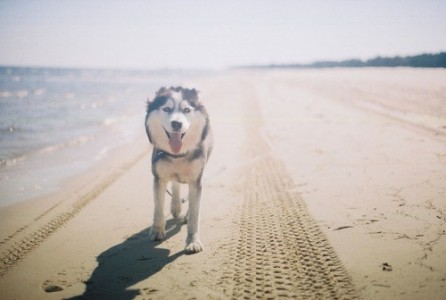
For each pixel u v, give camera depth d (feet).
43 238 14.93
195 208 14.02
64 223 16.49
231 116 49.16
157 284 11.27
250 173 23.49
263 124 42.22
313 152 27.66
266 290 10.66
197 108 13.79
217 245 13.80
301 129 37.86
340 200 17.42
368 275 10.90
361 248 12.64
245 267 12.05
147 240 14.61
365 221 14.84
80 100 89.86
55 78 277.85
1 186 22.26
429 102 56.44
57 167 26.96
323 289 10.49
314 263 12.00
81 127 46.75
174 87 14.08
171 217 17.11
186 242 13.82
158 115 13.34
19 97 94.94
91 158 29.99
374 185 19.11
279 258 12.51
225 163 26.30
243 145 32.14
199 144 13.74
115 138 39.60
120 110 68.49
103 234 15.25
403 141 29.58
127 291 10.93
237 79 172.86
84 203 19.15
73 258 13.16
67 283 11.50
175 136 13.05
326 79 144.87
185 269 12.14
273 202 17.99
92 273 12.07
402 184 18.95
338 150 27.66
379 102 58.70
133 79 280.72
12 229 15.85
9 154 30.83
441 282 10.21
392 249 12.36
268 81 145.18
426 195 17.19
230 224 15.72
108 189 21.53
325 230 14.38
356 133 34.14
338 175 21.38
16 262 12.96
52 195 20.58
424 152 25.59
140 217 17.13
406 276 10.65
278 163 25.36
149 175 24.64
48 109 66.80
